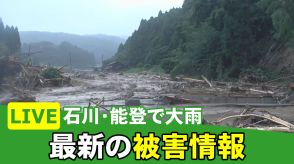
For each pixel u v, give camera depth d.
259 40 62.88
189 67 67.50
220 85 46.97
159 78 72.44
